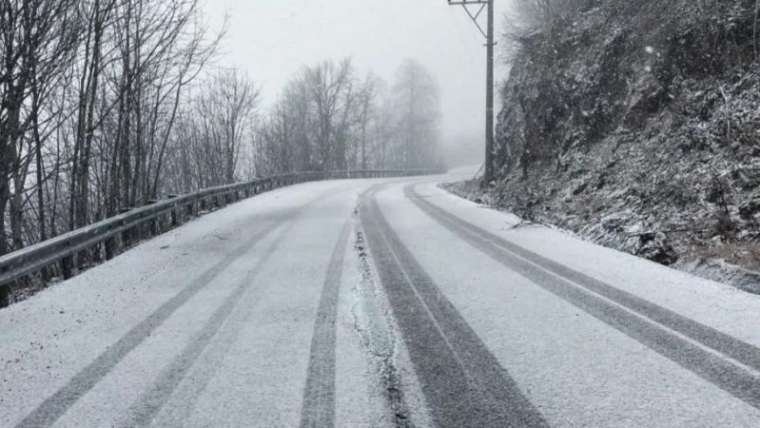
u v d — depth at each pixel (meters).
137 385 4.60
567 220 12.08
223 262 9.53
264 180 28.41
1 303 8.62
